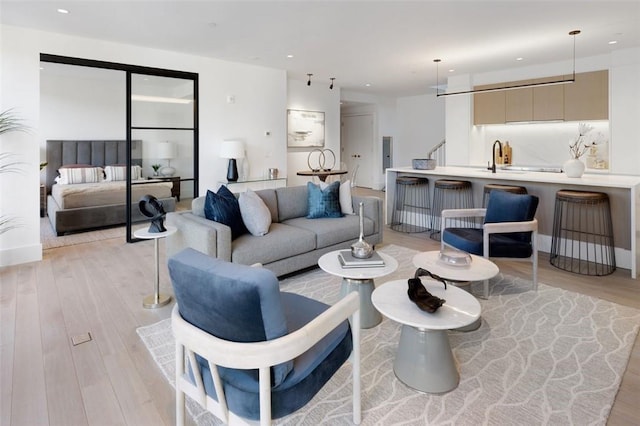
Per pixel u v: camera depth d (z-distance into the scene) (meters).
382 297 2.05
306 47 4.85
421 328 1.75
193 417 1.72
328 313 1.39
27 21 3.77
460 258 2.60
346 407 1.77
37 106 4.03
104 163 7.12
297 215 4.12
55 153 6.67
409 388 1.91
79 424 1.67
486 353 2.21
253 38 4.45
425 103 9.31
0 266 3.85
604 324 2.55
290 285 3.31
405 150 9.87
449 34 4.34
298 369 1.36
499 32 4.27
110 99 7.25
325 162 7.99
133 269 3.78
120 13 3.60
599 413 1.71
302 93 7.44
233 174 5.56
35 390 1.89
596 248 3.91
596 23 4.00
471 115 6.75
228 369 1.34
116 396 1.86
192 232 3.02
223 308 1.19
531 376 1.98
